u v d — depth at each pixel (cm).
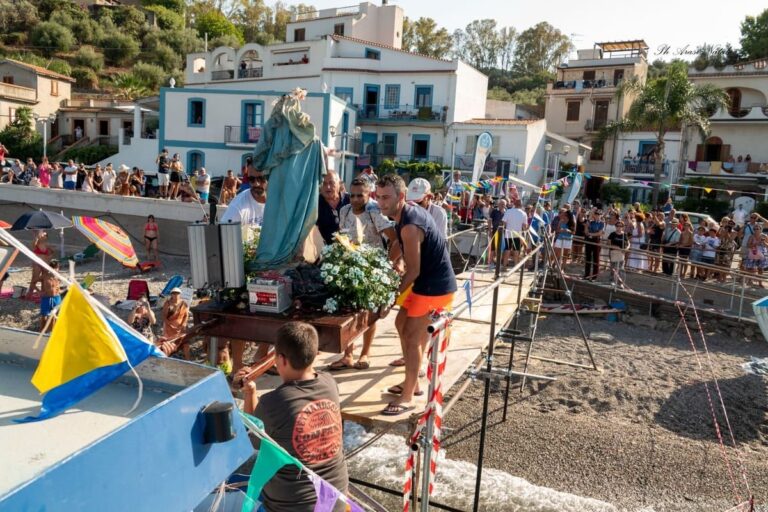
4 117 4556
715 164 3697
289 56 4353
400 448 857
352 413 438
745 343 1415
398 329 462
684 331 1492
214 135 3478
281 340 322
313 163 495
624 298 1589
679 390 1120
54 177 2517
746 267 1659
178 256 2122
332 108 3384
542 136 3803
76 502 171
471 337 686
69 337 219
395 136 4031
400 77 3991
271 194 493
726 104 3184
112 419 225
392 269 520
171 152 3556
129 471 191
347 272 473
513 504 733
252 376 383
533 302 1010
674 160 3838
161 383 255
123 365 228
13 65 4719
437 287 439
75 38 7119
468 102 4106
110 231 1554
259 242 498
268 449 271
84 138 4694
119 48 7125
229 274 462
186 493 216
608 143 4106
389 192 429
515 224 1475
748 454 887
